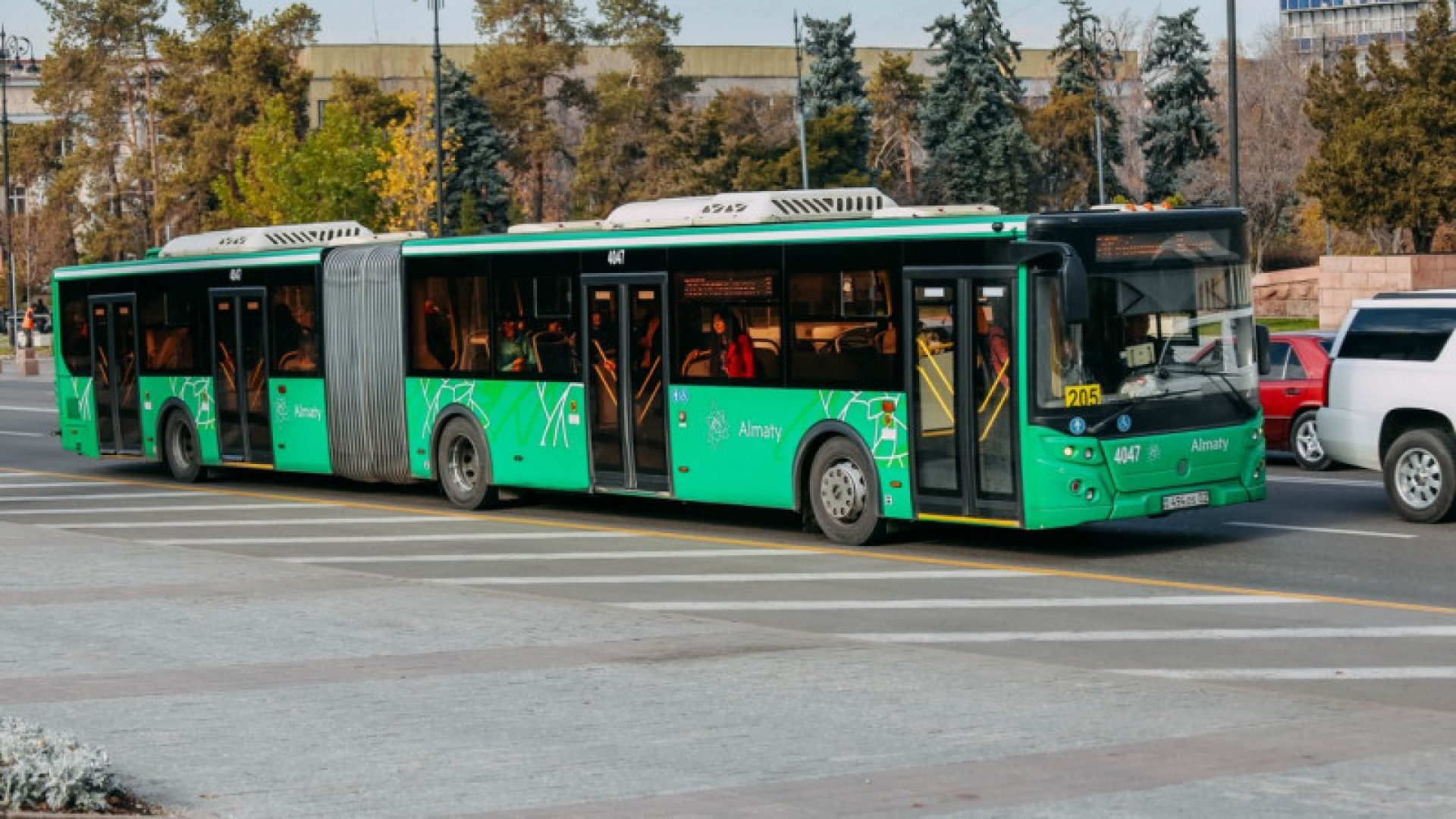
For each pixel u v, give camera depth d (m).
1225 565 15.88
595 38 87.75
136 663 12.32
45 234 98.31
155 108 94.25
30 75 128.38
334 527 20.72
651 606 14.55
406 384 22.91
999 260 16.19
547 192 101.00
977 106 79.75
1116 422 16.09
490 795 8.48
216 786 8.76
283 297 24.70
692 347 19.11
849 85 85.00
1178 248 16.62
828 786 8.54
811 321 17.91
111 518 22.34
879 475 17.41
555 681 11.35
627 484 20.00
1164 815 7.89
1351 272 48.44
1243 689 10.79
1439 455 17.81
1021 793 8.32
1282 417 23.77
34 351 62.72
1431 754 8.99
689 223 19.47
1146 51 101.06
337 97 82.00
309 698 10.96
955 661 11.87
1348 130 49.72
